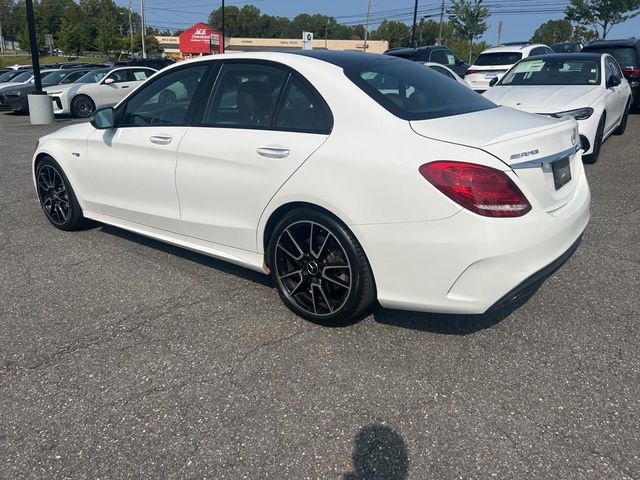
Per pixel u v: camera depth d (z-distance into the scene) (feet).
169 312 11.29
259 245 11.13
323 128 9.93
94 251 14.82
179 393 8.64
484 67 43.45
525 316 10.87
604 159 25.21
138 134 13.05
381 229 9.07
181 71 12.57
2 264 13.93
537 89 24.40
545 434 7.63
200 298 11.91
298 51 11.73
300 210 10.09
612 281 12.43
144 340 10.21
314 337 10.25
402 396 8.50
